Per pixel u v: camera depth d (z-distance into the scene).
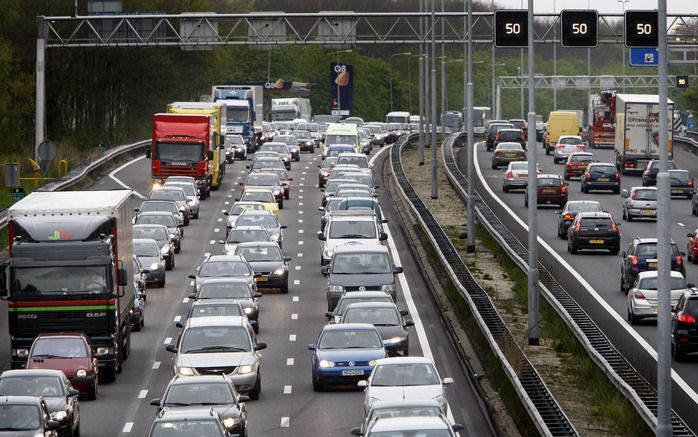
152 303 102.44
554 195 155.00
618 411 63.72
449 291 101.06
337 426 63.38
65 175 171.62
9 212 76.56
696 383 71.25
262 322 94.50
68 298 75.31
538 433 57.78
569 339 83.00
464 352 81.50
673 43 158.12
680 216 148.75
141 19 182.75
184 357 70.44
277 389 73.38
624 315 91.94
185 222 144.00
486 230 133.88
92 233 76.19
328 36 170.62
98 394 72.81
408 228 138.00
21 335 75.56
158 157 164.25
